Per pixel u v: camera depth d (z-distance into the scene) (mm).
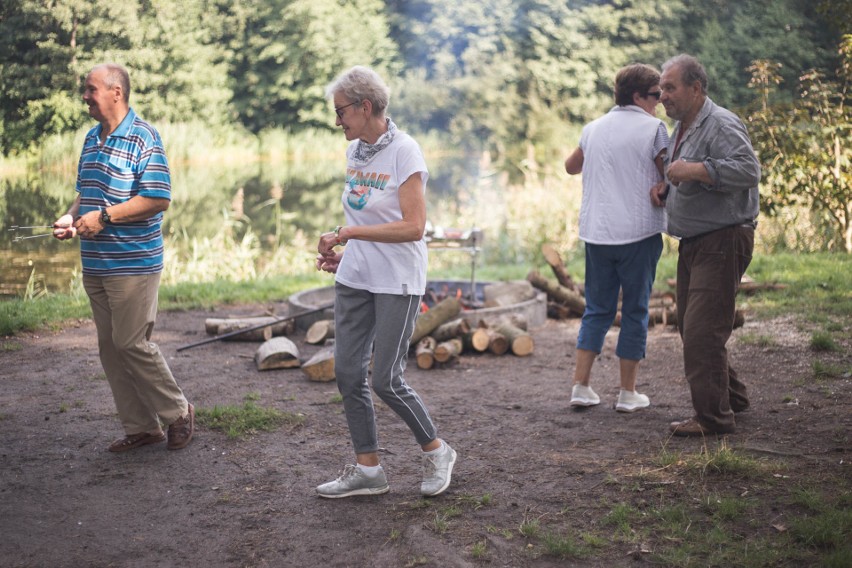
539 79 38625
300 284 9758
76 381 5840
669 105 4328
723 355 4383
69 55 34844
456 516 3688
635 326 4941
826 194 10977
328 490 3904
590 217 4945
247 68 42062
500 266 11656
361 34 41625
